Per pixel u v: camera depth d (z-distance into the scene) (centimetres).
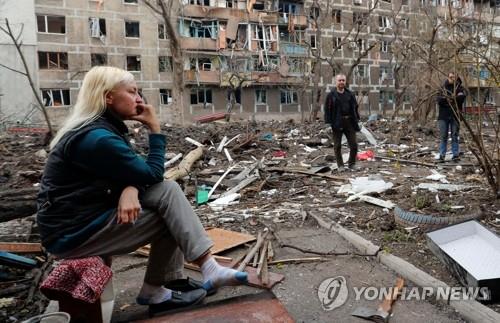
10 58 3081
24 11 3102
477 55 525
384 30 3734
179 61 2536
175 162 1037
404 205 520
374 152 1163
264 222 519
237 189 714
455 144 971
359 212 541
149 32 3506
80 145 235
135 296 320
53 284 239
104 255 251
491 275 318
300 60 3850
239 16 3684
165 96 3631
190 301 279
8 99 3089
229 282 255
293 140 1427
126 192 242
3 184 800
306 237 456
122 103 254
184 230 253
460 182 713
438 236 383
